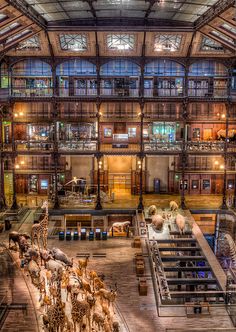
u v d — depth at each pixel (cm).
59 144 4019
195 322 1975
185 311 2061
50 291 2019
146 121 4238
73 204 3831
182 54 3753
